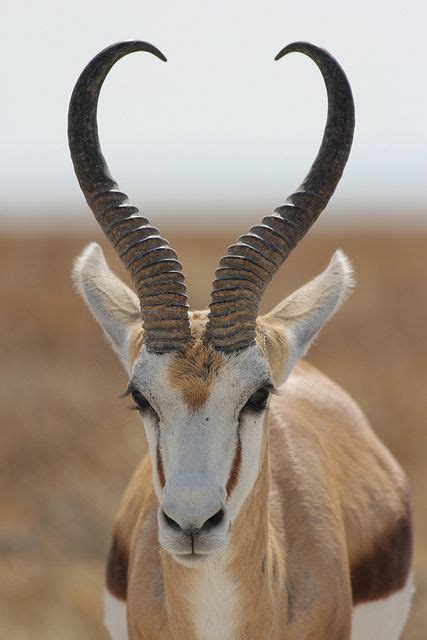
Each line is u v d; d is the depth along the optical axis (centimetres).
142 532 2612
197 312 2361
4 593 4225
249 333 2231
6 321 7644
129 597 2591
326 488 2720
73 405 6031
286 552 2548
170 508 2067
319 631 2525
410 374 6950
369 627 2880
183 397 2169
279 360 2430
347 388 6700
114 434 5741
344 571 2619
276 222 2333
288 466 2694
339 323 8188
